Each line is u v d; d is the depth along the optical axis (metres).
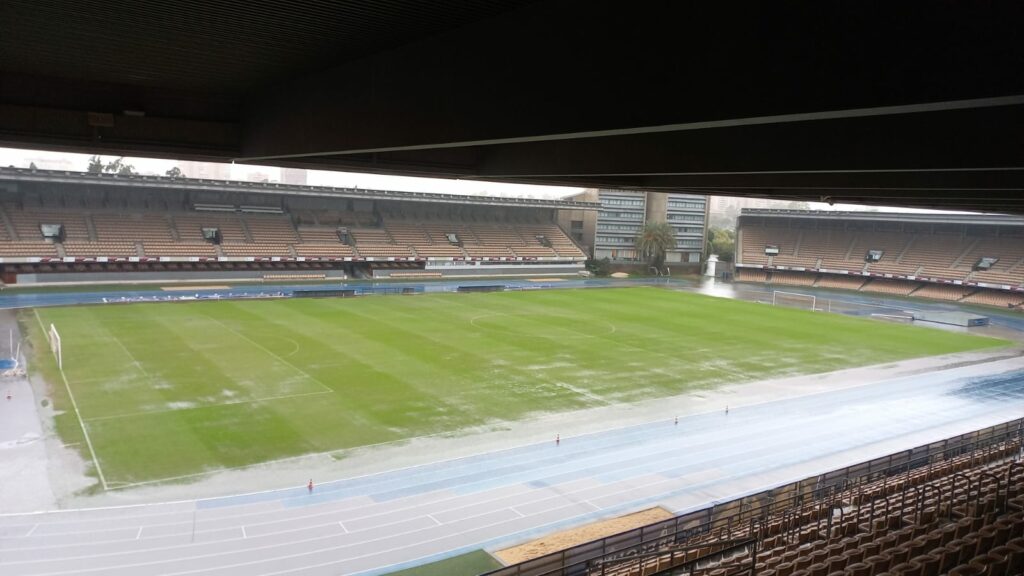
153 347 39.12
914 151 12.04
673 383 36.16
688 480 23.77
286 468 23.28
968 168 11.45
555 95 8.95
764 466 25.28
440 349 41.78
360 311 54.72
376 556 18.19
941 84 5.83
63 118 14.23
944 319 61.41
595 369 38.41
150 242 68.50
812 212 94.56
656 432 28.39
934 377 39.88
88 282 63.47
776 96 6.88
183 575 16.83
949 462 21.73
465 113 10.16
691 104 7.56
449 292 69.19
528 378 35.88
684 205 106.38
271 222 79.25
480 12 9.40
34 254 61.12
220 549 18.09
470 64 10.02
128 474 22.25
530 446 26.27
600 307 62.47
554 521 20.45
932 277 82.81
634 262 102.44
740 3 7.10
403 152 18.92
